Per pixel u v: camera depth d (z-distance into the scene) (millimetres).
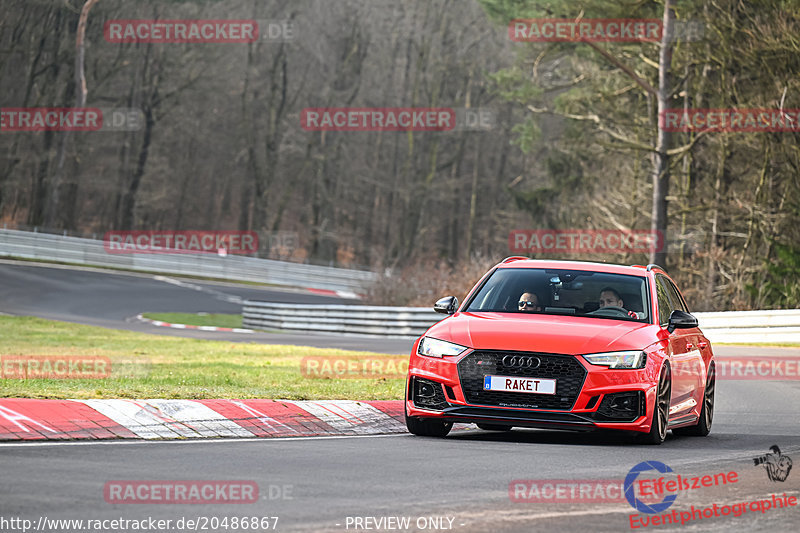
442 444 34375
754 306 154500
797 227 154875
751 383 67812
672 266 174750
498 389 34906
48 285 161250
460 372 35406
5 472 24969
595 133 185750
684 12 150375
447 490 25062
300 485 24953
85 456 28109
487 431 40500
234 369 57969
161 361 64500
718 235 167000
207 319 139125
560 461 30781
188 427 34719
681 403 39062
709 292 161375
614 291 39531
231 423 36000
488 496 24422
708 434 42406
